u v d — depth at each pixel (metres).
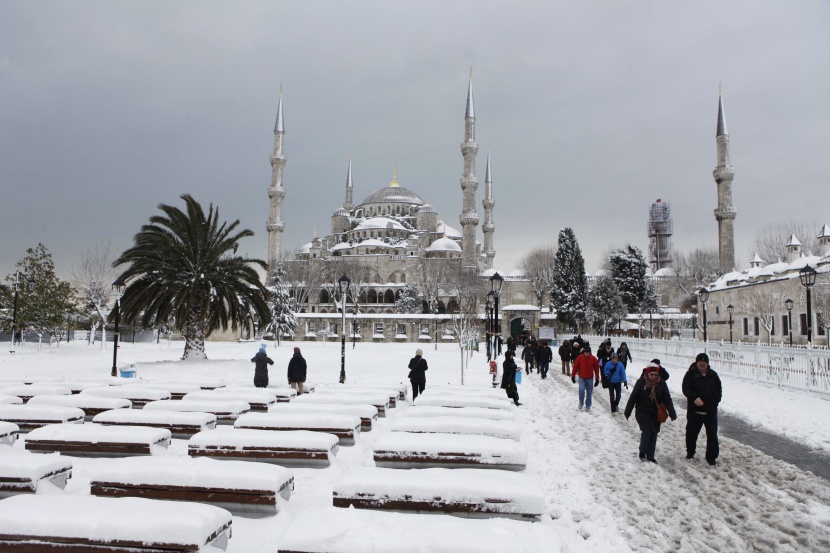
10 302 48.06
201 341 33.56
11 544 4.64
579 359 16.59
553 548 4.66
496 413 10.84
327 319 80.56
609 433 12.80
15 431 9.38
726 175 88.75
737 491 8.41
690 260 99.88
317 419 10.07
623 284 85.00
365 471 6.45
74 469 8.20
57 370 28.53
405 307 92.56
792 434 13.08
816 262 48.47
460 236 132.62
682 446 11.52
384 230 121.12
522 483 6.23
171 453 9.31
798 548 6.36
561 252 80.06
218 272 33.09
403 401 16.55
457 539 4.40
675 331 83.62
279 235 101.50
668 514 7.33
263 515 6.27
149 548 4.58
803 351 19.95
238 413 11.89
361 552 4.27
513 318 83.12
